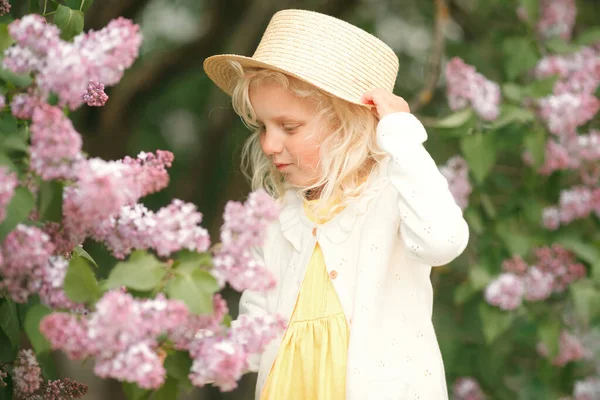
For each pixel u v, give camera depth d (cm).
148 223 175
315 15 237
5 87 178
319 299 226
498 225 377
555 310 387
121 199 162
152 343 166
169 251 174
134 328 160
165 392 183
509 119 352
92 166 161
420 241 208
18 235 165
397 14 560
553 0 403
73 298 170
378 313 218
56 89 166
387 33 558
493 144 353
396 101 225
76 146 163
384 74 241
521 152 401
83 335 161
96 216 166
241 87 234
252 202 174
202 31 531
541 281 363
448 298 450
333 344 218
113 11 477
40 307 172
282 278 235
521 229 382
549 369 391
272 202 175
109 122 502
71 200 168
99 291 171
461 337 414
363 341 213
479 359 402
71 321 163
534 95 366
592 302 362
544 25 405
